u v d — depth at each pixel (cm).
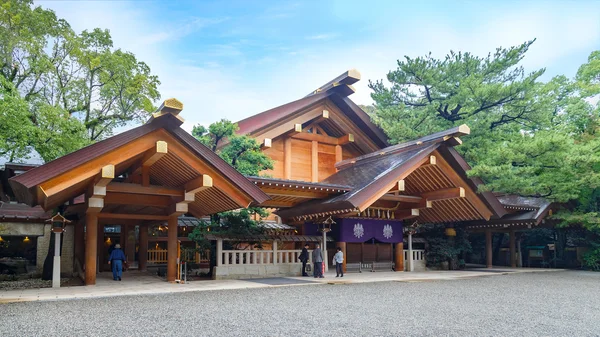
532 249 2802
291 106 2533
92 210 1329
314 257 1738
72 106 2023
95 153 1178
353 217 1978
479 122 2425
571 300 1148
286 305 995
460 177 1947
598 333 737
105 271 2022
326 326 758
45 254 1816
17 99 1440
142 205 1527
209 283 1470
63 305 976
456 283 1564
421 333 712
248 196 1404
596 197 2552
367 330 729
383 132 2770
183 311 899
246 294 1191
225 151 1867
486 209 2031
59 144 1652
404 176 1808
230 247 1805
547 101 2358
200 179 1336
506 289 1386
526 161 2023
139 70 2203
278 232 2016
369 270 2192
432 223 2478
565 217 2289
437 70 2539
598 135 2516
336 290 1312
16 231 1775
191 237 1661
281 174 2559
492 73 2617
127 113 2178
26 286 1390
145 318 818
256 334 692
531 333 729
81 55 1956
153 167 1445
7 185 1703
